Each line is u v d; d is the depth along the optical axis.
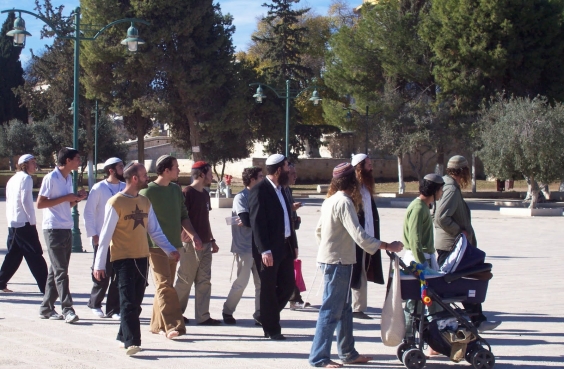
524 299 9.98
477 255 6.28
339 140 61.50
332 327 6.22
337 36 44.25
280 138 46.97
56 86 46.03
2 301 9.32
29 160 9.21
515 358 6.73
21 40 16.31
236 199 8.09
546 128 28.81
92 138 50.00
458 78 39.44
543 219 28.50
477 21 38.62
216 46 39.62
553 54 39.47
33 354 6.60
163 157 7.56
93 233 8.18
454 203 7.37
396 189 52.47
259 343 7.21
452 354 6.21
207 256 8.10
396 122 41.00
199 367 6.24
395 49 42.25
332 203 6.12
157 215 7.48
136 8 37.09
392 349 7.06
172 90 40.94
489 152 30.59
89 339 7.25
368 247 5.96
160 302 7.44
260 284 7.42
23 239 8.96
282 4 57.34
